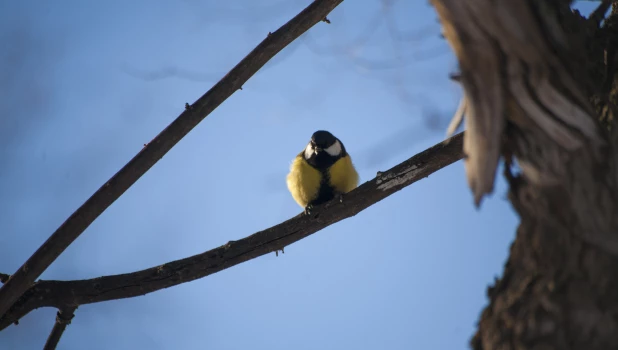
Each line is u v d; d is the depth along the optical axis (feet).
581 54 16.26
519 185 16.24
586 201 14.98
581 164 14.99
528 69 14.05
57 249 28.12
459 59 14.47
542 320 15.21
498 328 16.21
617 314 14.43
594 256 14.93
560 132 14.80
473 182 15.23
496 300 16.74
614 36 19.61
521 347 15.35
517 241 16.97
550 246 15.67
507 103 14.83
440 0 13.61
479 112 14.76
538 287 15.67
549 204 15.49
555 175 15.20
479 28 13.58
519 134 15.51
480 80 14.43
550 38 14.10
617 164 15.07
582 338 14.60
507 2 13.21
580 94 14.67
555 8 15.19
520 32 13.50
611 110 17.28
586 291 14.87
